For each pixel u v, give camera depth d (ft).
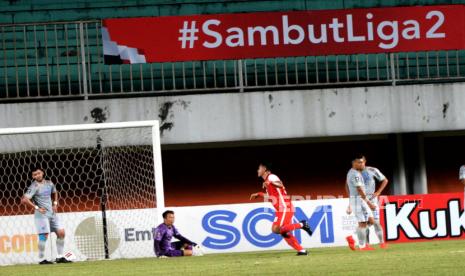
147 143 187.52
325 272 101.24
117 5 218.79
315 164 208.74
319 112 191.21
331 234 169.78
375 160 210.18
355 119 192.03
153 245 159.63
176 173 205.87
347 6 221.87
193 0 220.43
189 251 153.79
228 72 212.02
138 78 210.38
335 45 190.08
